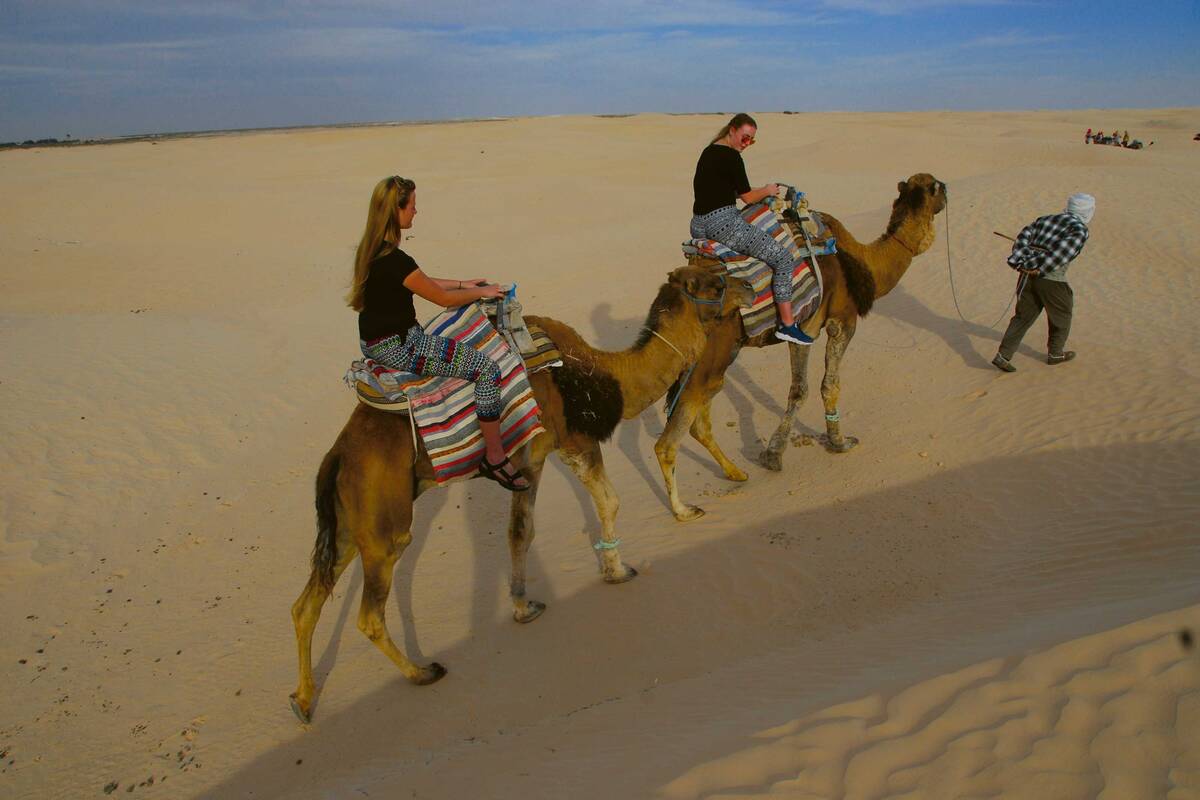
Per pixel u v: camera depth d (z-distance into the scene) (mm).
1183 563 5559
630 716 4805
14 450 10109
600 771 3949
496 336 5586
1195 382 9336
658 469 9391
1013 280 14961
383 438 5254
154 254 26156
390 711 5723
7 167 51625
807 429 9984
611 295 18375
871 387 11023
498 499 9070
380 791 4426
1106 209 18484
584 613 6637
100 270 23656
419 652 6395
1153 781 2930
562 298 18484
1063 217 10086
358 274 4996
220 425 11477
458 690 5863
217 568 8117
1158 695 3270
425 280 5082
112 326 15758
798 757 3459
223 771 5336
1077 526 6828
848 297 8352
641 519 8180
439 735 5414
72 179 42688
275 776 5219
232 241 28531
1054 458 8164
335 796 4523
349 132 79312
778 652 5656
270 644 6781
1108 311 12891
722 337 7512
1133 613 4133
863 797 3176
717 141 7648
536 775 4125
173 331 15695
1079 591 5449
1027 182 21281
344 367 14188
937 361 11570
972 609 5586
